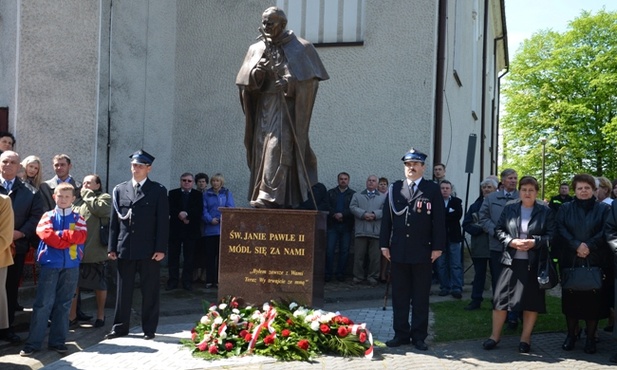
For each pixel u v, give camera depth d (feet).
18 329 27.12
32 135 35.94
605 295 23.75
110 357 21.85
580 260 23.50
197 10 45.93
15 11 35.86
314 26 43.86
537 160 115.14
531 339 25.70
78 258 24.00
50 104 36.22
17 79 35.68
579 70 111.45
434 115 41.93
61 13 36.40
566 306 23.84
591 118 110.22
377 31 42.47
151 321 24.99
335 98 43.11
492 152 97.50
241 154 45.03
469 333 26.30
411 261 23.90
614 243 22.74
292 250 23.88
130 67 40.27
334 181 42.96
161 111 44.34
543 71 115.85
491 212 27.73
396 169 41.98
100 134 37.40
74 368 20.53
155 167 43.86
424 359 22.08
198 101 45.85
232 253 24.27
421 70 41.65
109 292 32.27
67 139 36.52
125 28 39.70
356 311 30.78
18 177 25.53
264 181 25.00
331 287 37.37
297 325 22.52
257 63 25.08
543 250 23.07
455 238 34.53
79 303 28.66
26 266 33.37
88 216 27.32
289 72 24.59
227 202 37.60
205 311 24.80
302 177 25.12
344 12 43.32
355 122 42.73
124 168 39.68
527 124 116.98
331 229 39.24
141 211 25.20
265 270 24.00
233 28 45.34
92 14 37.11
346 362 21.22
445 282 35.27
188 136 45.93
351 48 42.91
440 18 42.09
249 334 22.21
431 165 41.60
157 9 43.52
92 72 37.06
